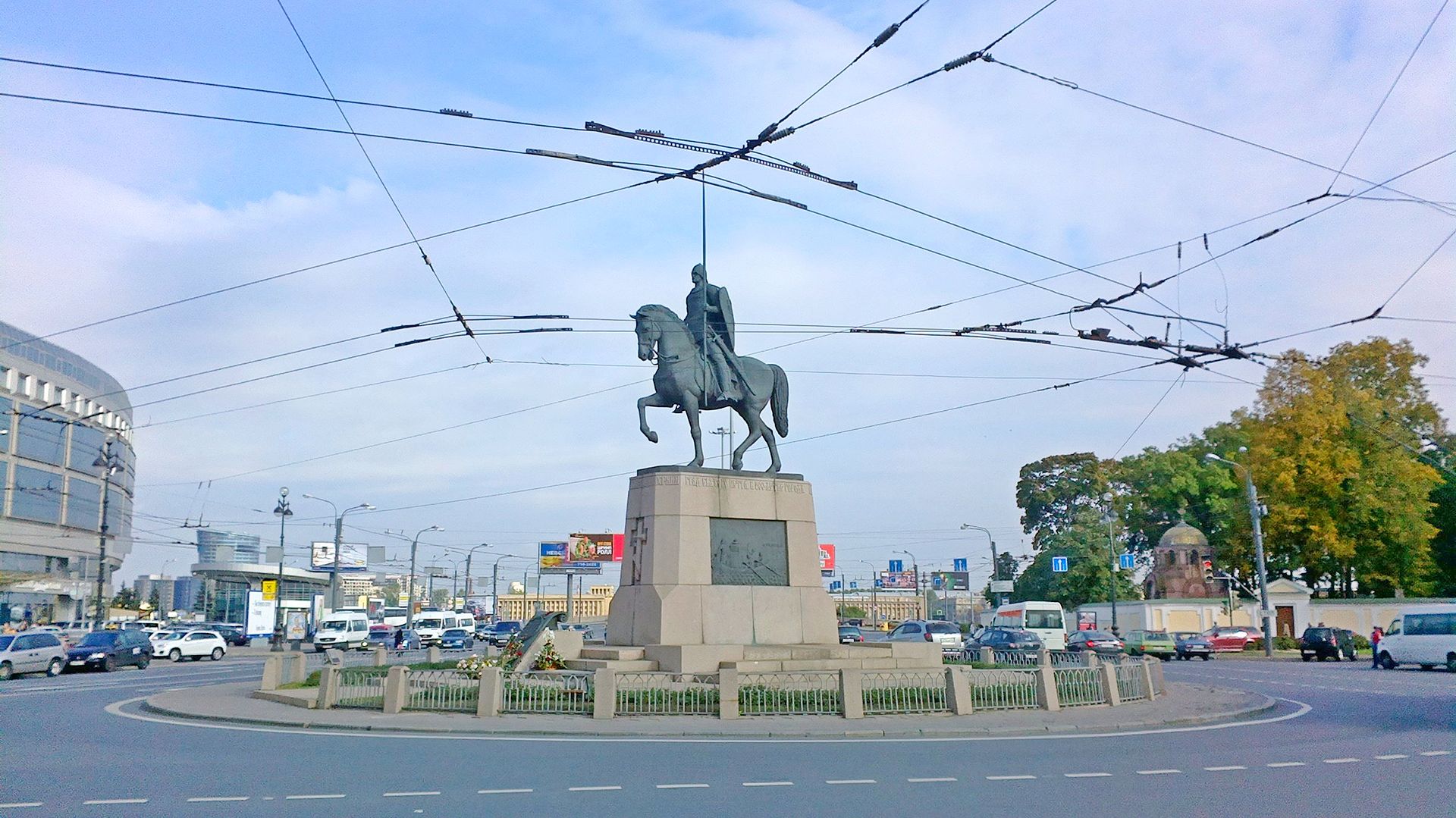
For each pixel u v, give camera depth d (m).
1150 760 14.62
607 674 19.62
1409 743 16.61
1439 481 62.72
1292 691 28.98
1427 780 12.77
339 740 16.88
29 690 30.80
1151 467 78.62
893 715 20.23
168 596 168.12
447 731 18.11
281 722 19.38
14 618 70.19
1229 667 44.28
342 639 63.84
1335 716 21.34
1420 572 63.69
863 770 13.51
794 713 19.98
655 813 10.55
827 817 10.36
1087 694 22.61
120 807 10.82
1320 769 13.73
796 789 12.00
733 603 23.86
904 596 135.25
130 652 45.28
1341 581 73.06
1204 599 66.44
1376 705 24.11
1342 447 61.22
